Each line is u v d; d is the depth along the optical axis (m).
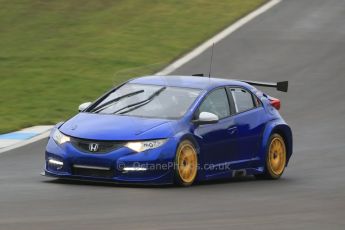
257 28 110.12
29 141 58.38
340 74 87.38
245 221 30.91
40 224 28.86
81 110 43.62
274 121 46.47
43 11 120.62
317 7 124.56
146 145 39.28
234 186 42.09
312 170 49.69
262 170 45.38
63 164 39.88
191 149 40.94
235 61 93.50
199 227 29.30
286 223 30.73
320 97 78.25
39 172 45.47
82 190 37.94
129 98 43.25
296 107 74.69
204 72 88.56
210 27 110.75
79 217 30.59
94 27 111.88
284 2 127.56
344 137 62.59
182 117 41.34
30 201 34.28
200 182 43.25
